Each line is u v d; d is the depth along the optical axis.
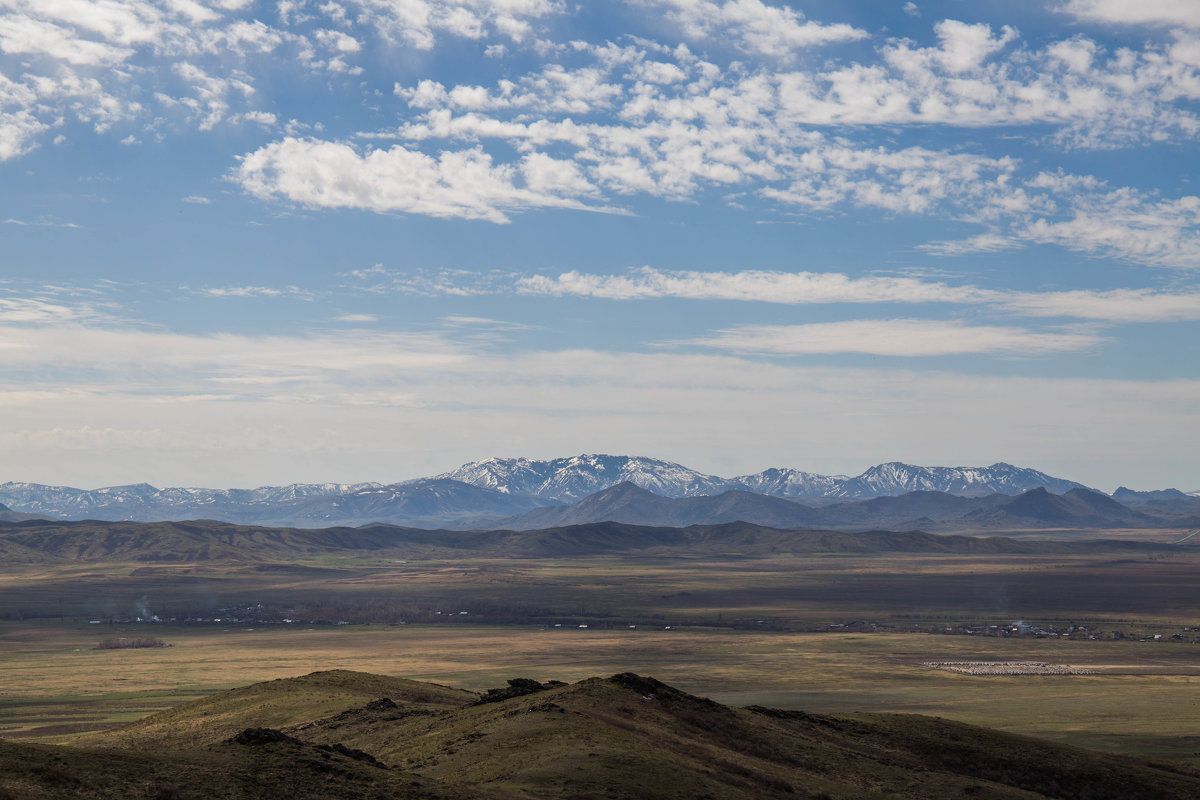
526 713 93.19
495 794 67.56
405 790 66.62
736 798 74.94
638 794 70.69
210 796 61.62
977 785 100.31
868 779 96.69
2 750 63.25
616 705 98.62
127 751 67.75
